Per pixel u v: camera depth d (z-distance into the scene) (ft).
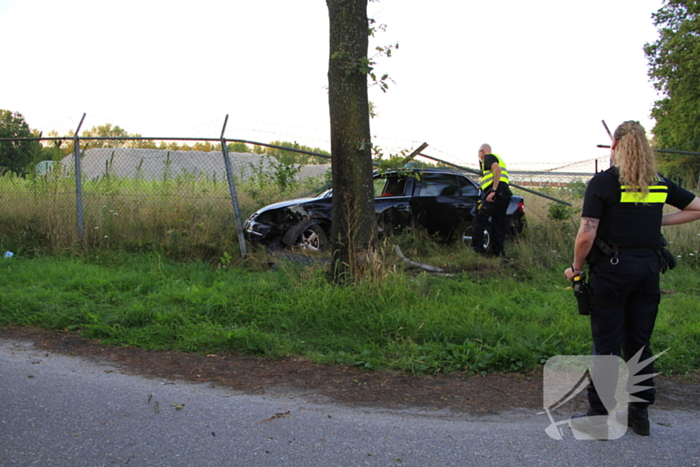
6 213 30.91
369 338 16.19
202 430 10.24
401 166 21.83
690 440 10.05
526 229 30.63
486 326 16.55
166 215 29.25
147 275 23.40
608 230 9.70
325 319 17.24
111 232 28.94
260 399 12.03
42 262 26.07
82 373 13.41
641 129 9.64
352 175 19.36
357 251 19.38
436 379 13.69
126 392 12.19
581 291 10.15
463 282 22.11
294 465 8.91
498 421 10.99
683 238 29.12
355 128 19.29
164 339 16.24
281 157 30.45
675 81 91.30
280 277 22.41
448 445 9.77
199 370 13.96
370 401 12.09
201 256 27.27
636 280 9.65
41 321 17.79
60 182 30.86
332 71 19.36
